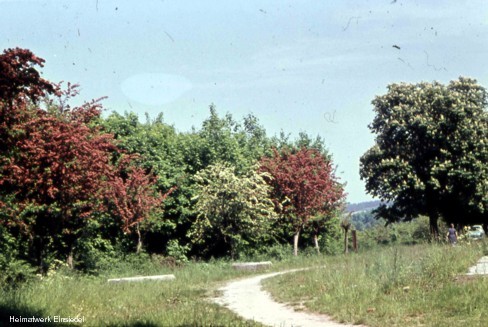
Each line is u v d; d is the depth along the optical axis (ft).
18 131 55.16
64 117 72.79
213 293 57.47
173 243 118.21
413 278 47.11
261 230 116.26
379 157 152.25
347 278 52.65
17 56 47.16
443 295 39.32
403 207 154.20
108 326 34.94
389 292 44.32
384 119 153.38
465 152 141.59
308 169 132.16
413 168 147.23
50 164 64.90
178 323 35.83
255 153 155.33
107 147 79.61
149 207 102.42
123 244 109.09
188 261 108.27
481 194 140.05
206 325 35.35
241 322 36.99
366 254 88.12
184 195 122.52
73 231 78.33
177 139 132.67
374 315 37.78
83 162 69.77
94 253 93.45
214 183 113.39
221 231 112.06
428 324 33.45
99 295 48.34
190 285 66.08
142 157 114.93
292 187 132.46
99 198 77.97
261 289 59.47
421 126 143.74
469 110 145.59
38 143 62.69
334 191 139.03
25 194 63.98
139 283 63.77
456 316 34.60
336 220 158.71
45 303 39.09
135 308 44.45
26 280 55.01
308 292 51.08
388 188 146.30
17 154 58.95
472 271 49.06
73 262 83.10
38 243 72.18
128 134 119.75
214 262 103.55
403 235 255.09
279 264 97.09
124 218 98.63
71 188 69.05
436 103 147.23
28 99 60.18
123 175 113.29
